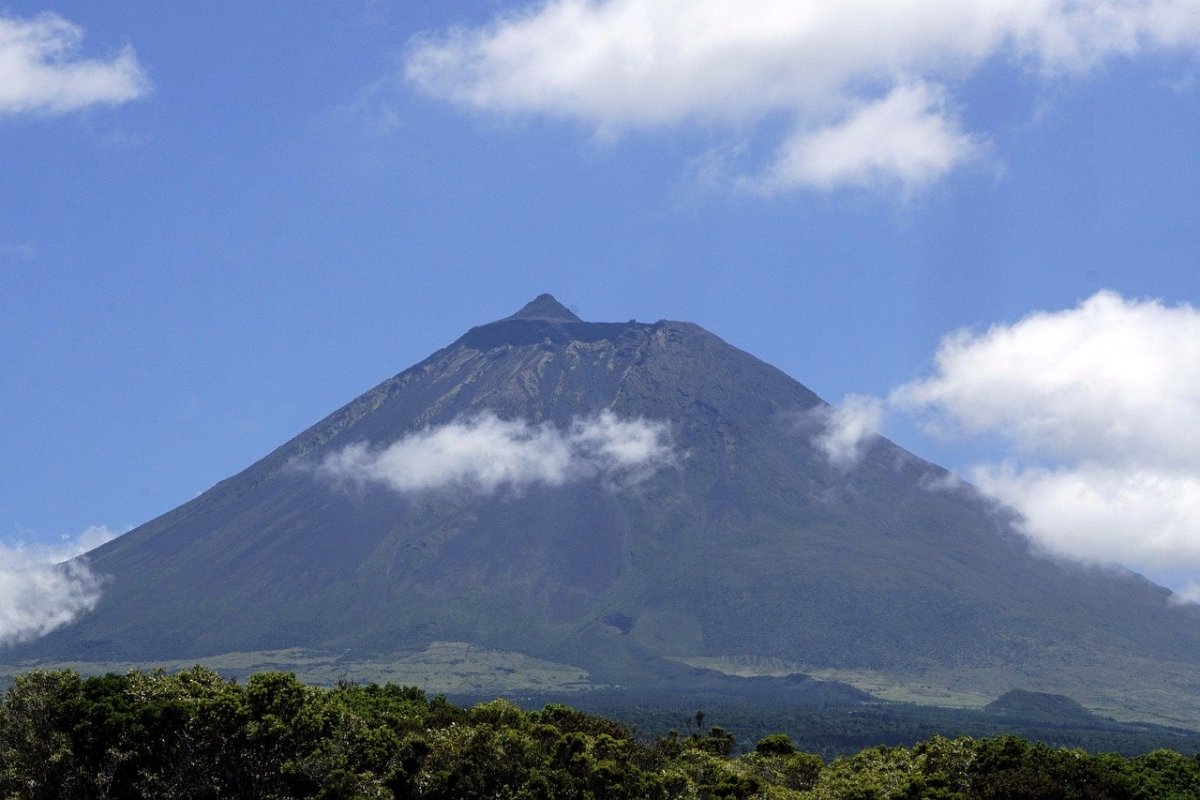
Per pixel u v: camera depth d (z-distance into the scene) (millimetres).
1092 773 121688
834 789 120688
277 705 107250
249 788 105562
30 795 99938
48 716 103500
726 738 142750
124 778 103312
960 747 131000
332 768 103938
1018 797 119188
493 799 107875
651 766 120750
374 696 137500
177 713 105062
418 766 109438
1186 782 132375
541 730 118438
